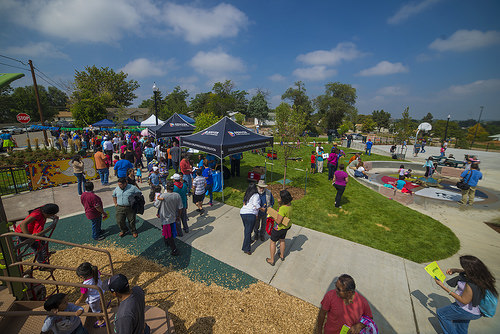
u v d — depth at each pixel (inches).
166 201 196.2
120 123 1353.3
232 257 207.6
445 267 203.0
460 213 328.5
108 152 538.9
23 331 112.3
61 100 3934.5
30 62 892.0
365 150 880.9
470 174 353.7
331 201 355.6
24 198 339.0
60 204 317.1
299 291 169.6
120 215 230.1
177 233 238.1
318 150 541.3
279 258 207.6
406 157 829.8
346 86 2091.5
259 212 224.5
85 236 239.6
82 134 1011.9
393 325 143.5
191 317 146.6
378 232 263.3
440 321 133.2
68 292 165.2
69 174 404.5
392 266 202.1
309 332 138.2
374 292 170.9
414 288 176.2
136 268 191.5
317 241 239.3
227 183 435.2
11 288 123.3
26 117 713.6
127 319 90.7
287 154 380.8
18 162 582.6
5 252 121.5
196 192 283.4
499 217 315.9
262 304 157.9
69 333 110.8
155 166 365.4
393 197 386.3
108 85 2486.5
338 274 188.7
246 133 394.9
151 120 1036.5
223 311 151.9
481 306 117.0
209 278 181.3
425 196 403.2
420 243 241.9
